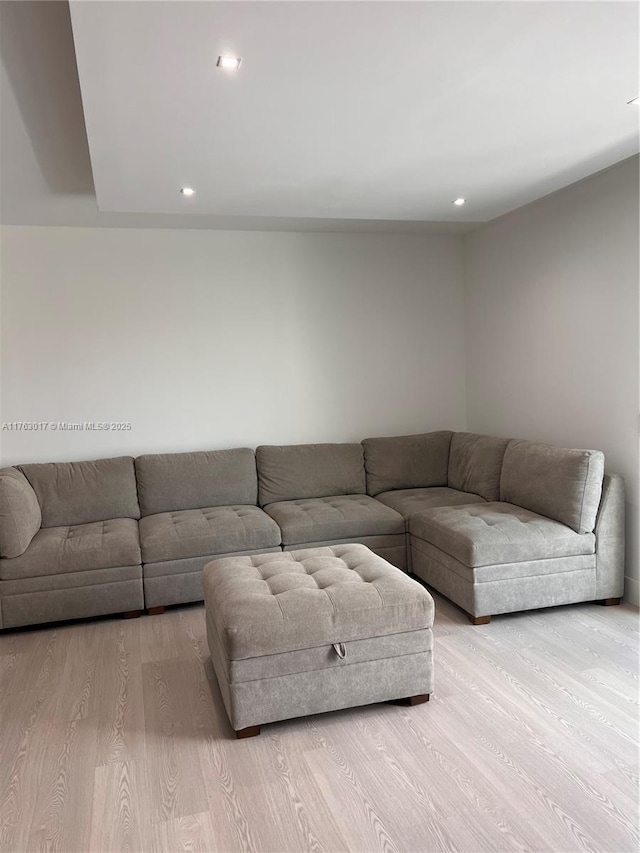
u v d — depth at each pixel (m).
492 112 2.56
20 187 3.71
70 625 3.67
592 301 3.96
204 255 4.79
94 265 4.57
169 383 4.77
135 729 2.57
